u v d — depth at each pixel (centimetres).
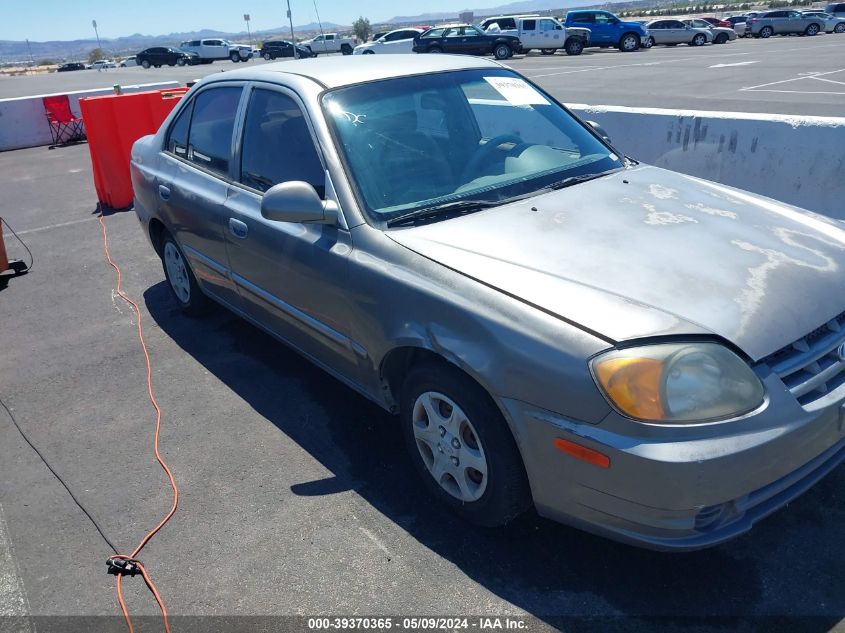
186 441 359
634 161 371
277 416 377
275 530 290
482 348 245
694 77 1959
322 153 320
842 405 236
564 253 264
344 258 300
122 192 841
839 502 284
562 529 280
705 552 264
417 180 317
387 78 354
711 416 214
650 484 213
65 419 389
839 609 236
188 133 448
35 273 631
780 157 560
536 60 2942
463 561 267
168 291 571
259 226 355
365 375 314
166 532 295
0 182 1052
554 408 229
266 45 4441
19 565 283
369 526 289
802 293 245
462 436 270
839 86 1620
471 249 272
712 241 272
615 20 3253
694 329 222
